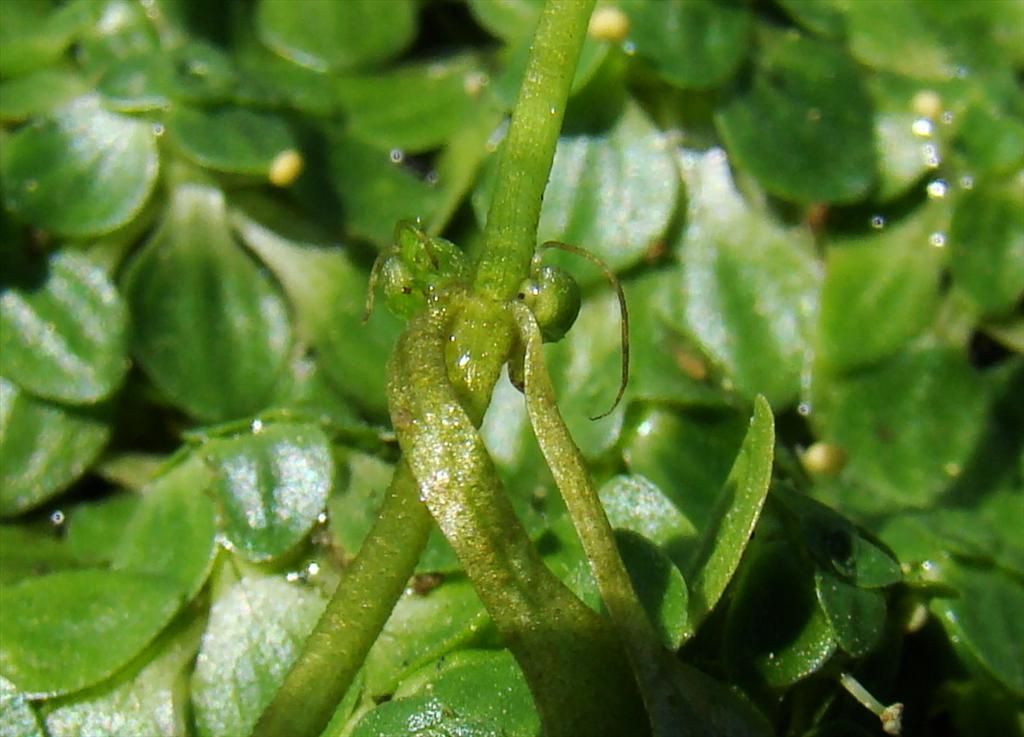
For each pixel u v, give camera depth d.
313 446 0.06
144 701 0.05
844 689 0.05
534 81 0.05
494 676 0.05
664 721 0.05
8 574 0.06
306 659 0.05
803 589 0.05
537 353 0.05
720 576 0.05
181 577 0.06
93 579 0.06
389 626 0.05
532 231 0.05
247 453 0.06
